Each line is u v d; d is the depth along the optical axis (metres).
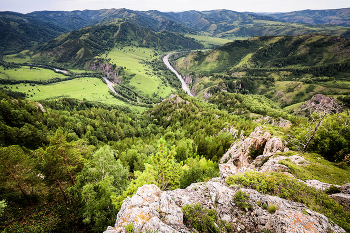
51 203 36.75
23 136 72.94
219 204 16.94
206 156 72.81
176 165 26.52
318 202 16.77
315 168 26.48
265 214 14.57
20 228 30.45
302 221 12.84
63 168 31.48
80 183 36.47
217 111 177.62
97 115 158.88
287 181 19.77
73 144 32.59
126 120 167.50
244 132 63.31
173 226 14.42
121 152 68.88
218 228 14.46
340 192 18.36
